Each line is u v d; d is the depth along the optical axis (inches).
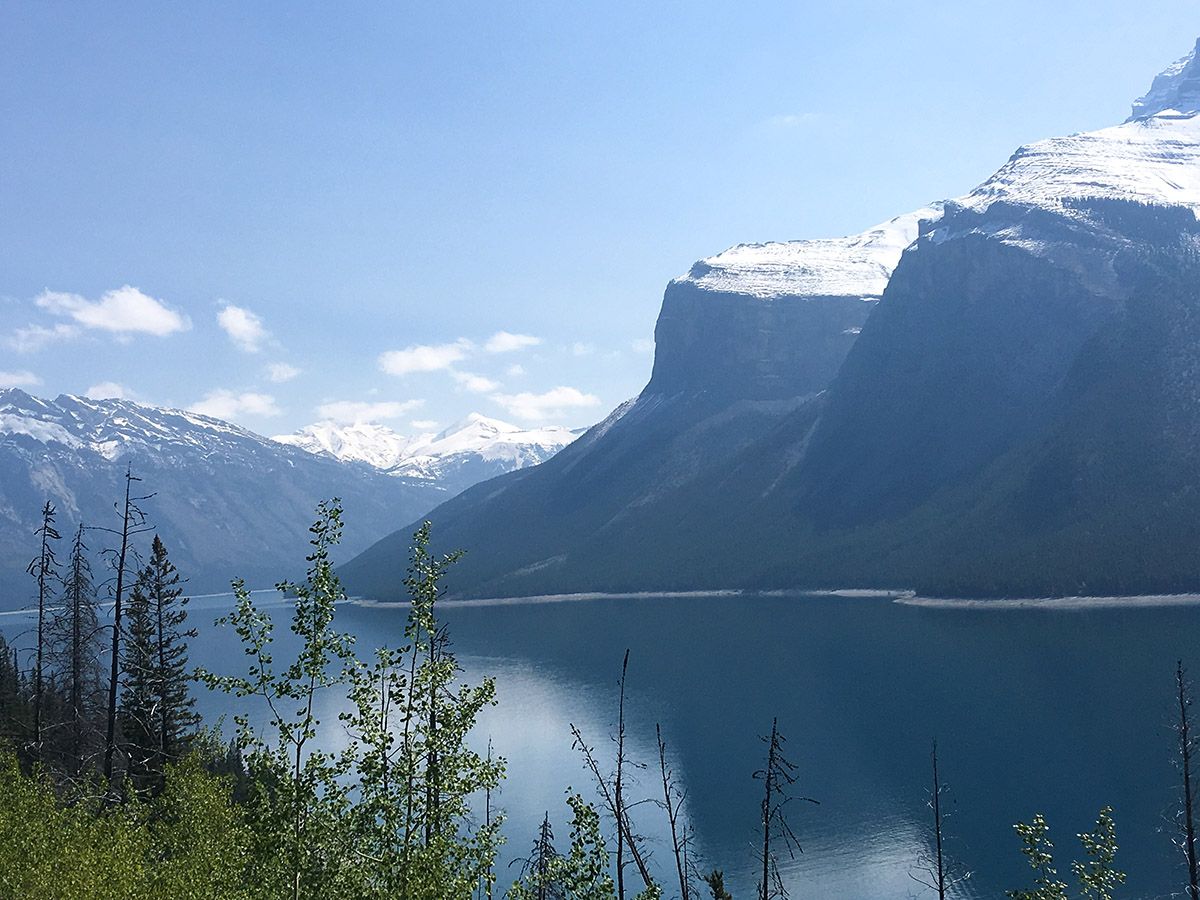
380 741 843.4
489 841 871.1
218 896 1002.7
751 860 3641.7
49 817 1413.6
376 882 816.9
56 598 2367.1
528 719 6525.6
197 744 2196.1
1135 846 3479.3
